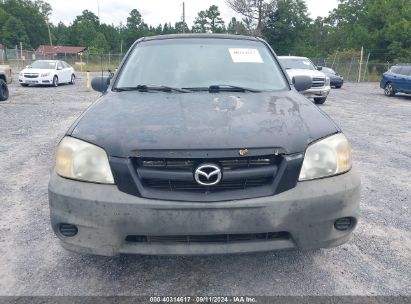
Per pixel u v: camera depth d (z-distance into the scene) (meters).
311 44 63.72
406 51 34.56
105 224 2.18
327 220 2.28
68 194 2.22
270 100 2.95
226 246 2.21
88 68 42.84
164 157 2.16
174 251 2.21
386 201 4.07
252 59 3.65
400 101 16.03
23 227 3.38
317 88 13.22
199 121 2.42
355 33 41.00
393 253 2.98
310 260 2.84
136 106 2.74
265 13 57.53
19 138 7.09
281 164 2.22
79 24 91.62
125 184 2.18
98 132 2.36
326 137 2.40
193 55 3.63
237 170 2.18
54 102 13.15
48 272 2.68
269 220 2.18
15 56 40.19
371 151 6.37
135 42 4.00
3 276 2.63
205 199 2.15
